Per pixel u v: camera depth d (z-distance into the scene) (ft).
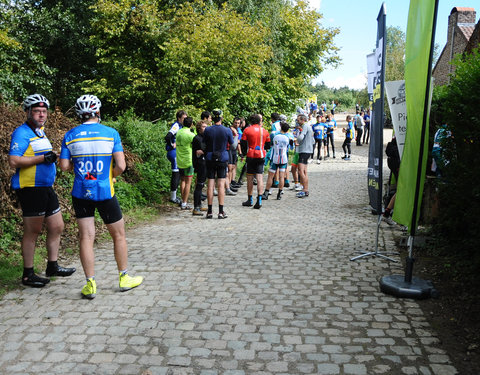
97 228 22.61
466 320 12.53
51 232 15.85
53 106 60.13
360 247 20.31
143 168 31.48
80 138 14.07
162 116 46.01
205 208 29.07
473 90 15.62
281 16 67.00
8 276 15.74
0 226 18.61
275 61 65.51
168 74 44.62
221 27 46.93
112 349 11.16
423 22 14.10
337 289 15.14
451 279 15.64
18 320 12.75
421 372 10.01
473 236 16.14
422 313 13.14
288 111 75.00
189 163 29.09
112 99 47.93
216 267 17.49
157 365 10.42
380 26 17.53
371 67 19.21
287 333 11.96
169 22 45.91
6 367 10.34
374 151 19.03
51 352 11.01
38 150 14.83
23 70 49.67
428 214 22.09
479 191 14.43
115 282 15.83
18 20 54.13
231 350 11.08
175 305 13.84
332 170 51.90
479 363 10.34
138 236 22.49
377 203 18.74
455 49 73.56
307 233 23.11
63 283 15.67
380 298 14.32
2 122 20.20
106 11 44.93
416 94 14.53
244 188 39.83
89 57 63.36
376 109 18.54
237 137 37.55
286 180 40.01
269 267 17.48
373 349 11.07
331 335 11.83
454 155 16.79
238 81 46.85
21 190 14.78
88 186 14.10
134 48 48.37
